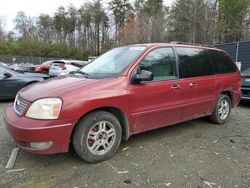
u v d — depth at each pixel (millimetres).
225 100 6543
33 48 59250
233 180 3848
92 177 3861
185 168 4164
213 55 6254
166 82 5043
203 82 5770
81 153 4121
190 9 31578
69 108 3912
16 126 3861
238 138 5551
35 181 3738
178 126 6227
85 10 66938
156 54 5062
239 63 13227
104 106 4238
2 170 4016
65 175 3904
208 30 31047
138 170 4078
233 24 37031
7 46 58938
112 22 62312
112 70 4754
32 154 4531
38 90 4199
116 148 4465
